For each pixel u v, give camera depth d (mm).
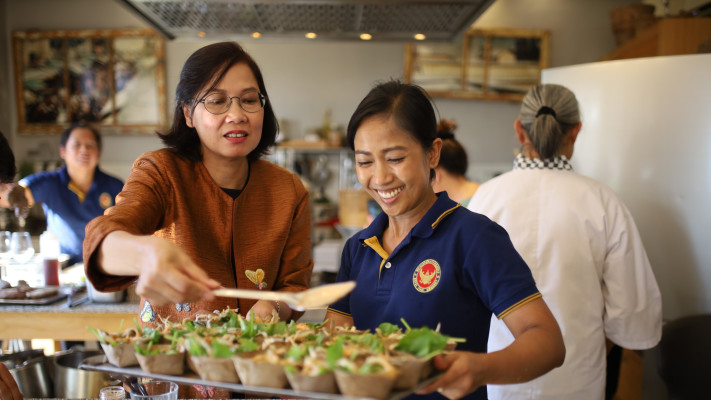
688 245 2330
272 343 934
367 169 1073
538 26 4949
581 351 1682
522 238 1737
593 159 2561
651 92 2389
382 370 776
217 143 1284
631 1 4871
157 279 873
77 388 1676
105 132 5043
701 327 1890
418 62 4949
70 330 2197
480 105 5070
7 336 2205
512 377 887
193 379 857
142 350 901
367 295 1177
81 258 3430
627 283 1703
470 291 1095
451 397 858
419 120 1039
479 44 4910
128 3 2408
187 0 2355
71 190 3420
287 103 5133
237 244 1379
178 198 1320
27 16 5000
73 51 4980
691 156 2322
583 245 1694
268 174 1468
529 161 1803
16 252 2555
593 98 2553
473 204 1884
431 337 851
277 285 1478
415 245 1132
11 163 1424
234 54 1279
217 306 1344
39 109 5020
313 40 3021
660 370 1933
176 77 5051
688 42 2859
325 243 4363
